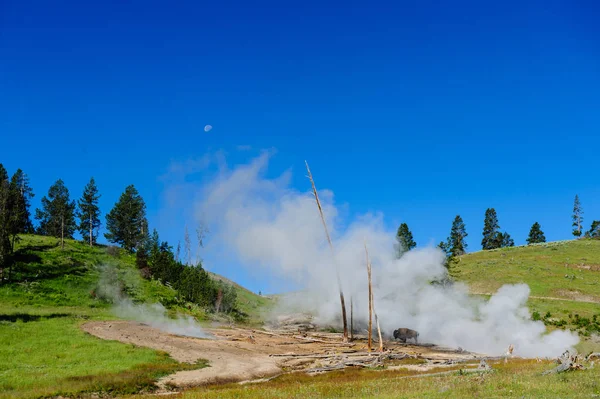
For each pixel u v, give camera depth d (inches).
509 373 1186.0
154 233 4345.5
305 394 1035.3
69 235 4653.1
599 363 1242.0
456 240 6008.9
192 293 3260.3
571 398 764.6
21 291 2677.2
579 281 3826.3
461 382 1051.3
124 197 4512.8
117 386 1278.3
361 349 2317.9
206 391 1206.3
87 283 3058.6
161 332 2225.6
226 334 2465.6
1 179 4143.7
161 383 1370.6
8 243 2997.0
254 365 1727.4
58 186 4672.7
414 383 1115.3
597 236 6003.9
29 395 1139.9
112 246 4296.3
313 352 2158.0
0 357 1496.1
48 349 1647.4
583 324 2847.0
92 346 1738.4
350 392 1043.9
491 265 4478.3
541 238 6717.5
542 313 3095.5
